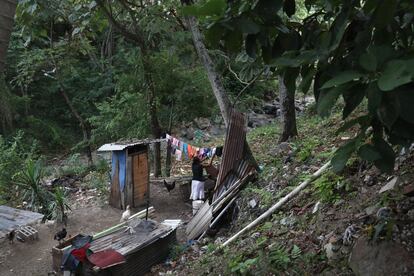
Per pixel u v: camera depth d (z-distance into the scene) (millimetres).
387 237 3283
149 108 10516
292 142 8727
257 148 11414
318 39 2111
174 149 9930
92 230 8352
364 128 1780
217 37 2184
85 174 12539
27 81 13164
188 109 10656
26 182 9625
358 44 1817
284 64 1807
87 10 9961
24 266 7012
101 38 17062
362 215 4027
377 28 1724
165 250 6680
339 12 2004
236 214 6730
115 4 10133
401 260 3076
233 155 7395
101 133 12508
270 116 19234
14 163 11047
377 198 4152
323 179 5168
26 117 19266
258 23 2168
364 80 1444
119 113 11047
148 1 9961
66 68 13594
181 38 8867
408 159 4320
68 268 5699
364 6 1688
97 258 5480
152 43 10734
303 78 2008
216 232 6723
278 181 6727
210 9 2055
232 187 7078
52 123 19891
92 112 19891
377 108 1453
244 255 4762
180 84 10406
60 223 8625
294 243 4438
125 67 16922
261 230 5277
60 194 8742
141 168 9422
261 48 2371
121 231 6637
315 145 7414
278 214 5500
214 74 7699
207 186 8773
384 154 1736
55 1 9445
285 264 4020
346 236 3762
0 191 10344
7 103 17906
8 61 17000
